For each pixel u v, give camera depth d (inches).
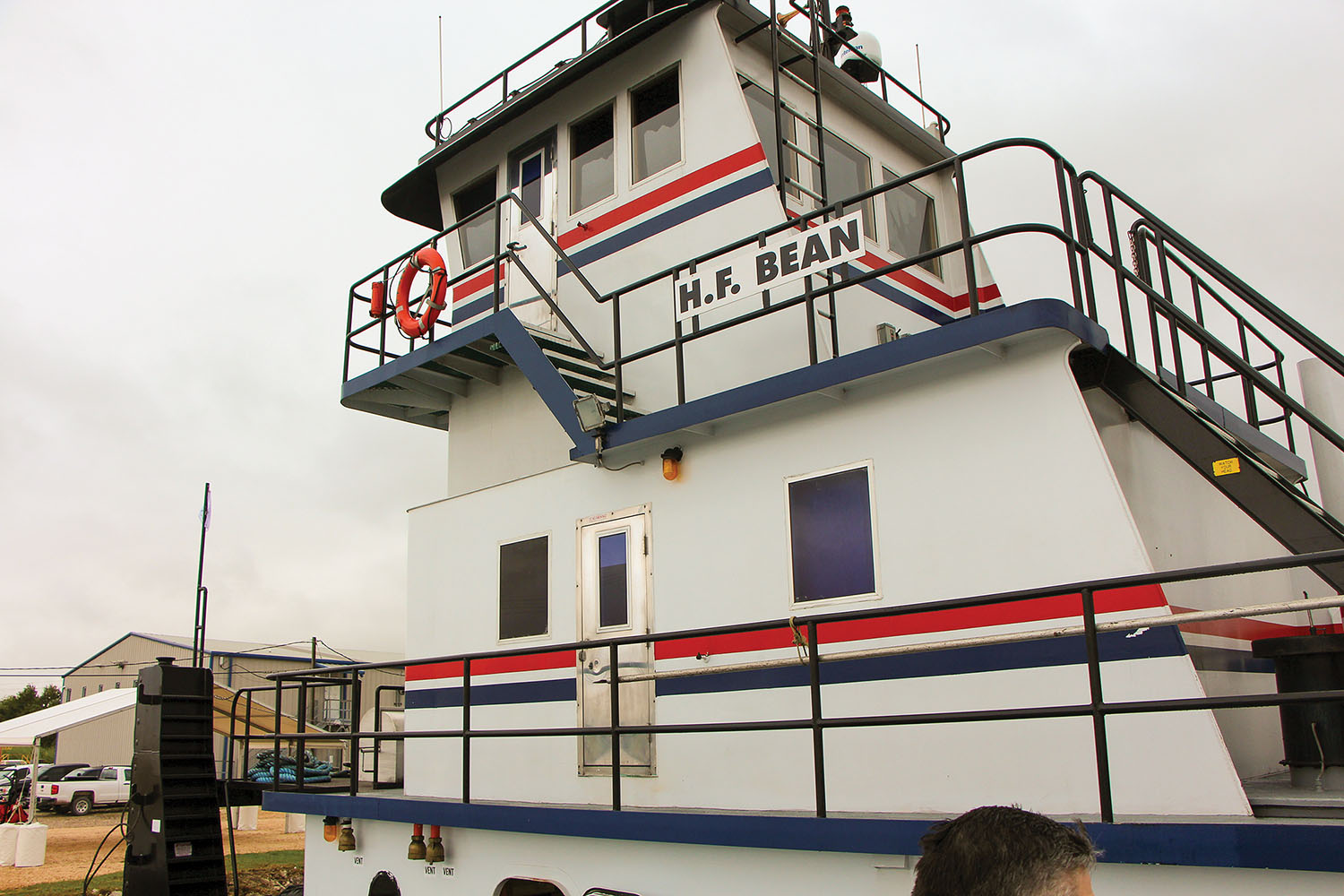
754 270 274.7
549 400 319.0
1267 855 163.0
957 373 240.4
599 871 258.7
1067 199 236.5
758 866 225.9
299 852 935.0
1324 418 319.3
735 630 224.2
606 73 382.3
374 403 427.5
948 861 88.9
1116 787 205.2
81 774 1486.2
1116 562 211.3
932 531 239.1
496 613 338.6
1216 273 233.8
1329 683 204.7
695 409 278.1
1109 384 235.6
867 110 401.4
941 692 231.6
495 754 327.6
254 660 1958.7
